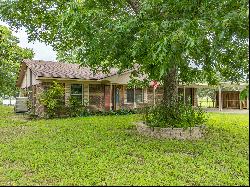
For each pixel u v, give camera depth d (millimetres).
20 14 15000
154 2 9531
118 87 26969
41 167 7984
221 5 8992
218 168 7895
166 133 12328
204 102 55344
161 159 8664
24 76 29406
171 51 8609
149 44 9312
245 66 8344
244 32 7777
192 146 10492
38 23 15609
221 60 10508
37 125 16656
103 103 25500
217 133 13719
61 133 13547
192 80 14461
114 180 6855
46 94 21984
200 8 9500
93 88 25047
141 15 9938
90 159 8766
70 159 8680
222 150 10055
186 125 12609
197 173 7430
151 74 11469
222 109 33000
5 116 23562
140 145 10695
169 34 8648
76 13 9711
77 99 23609
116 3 13938
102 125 16391
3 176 7254
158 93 29016
